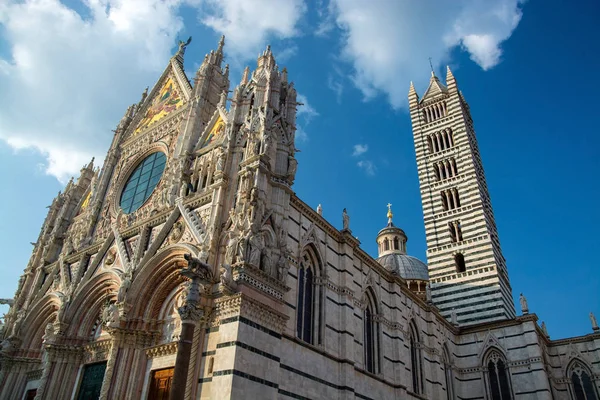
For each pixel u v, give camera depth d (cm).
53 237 5384
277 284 3166
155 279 3716
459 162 7544
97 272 4269
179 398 2253
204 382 2806
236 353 2723
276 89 4131
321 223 4122
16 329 4609
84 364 3894
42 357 4284
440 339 5612
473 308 6388
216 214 3462
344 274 4156
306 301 3744
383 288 4806
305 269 3847
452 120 7994
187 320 2439
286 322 3269
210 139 4419
